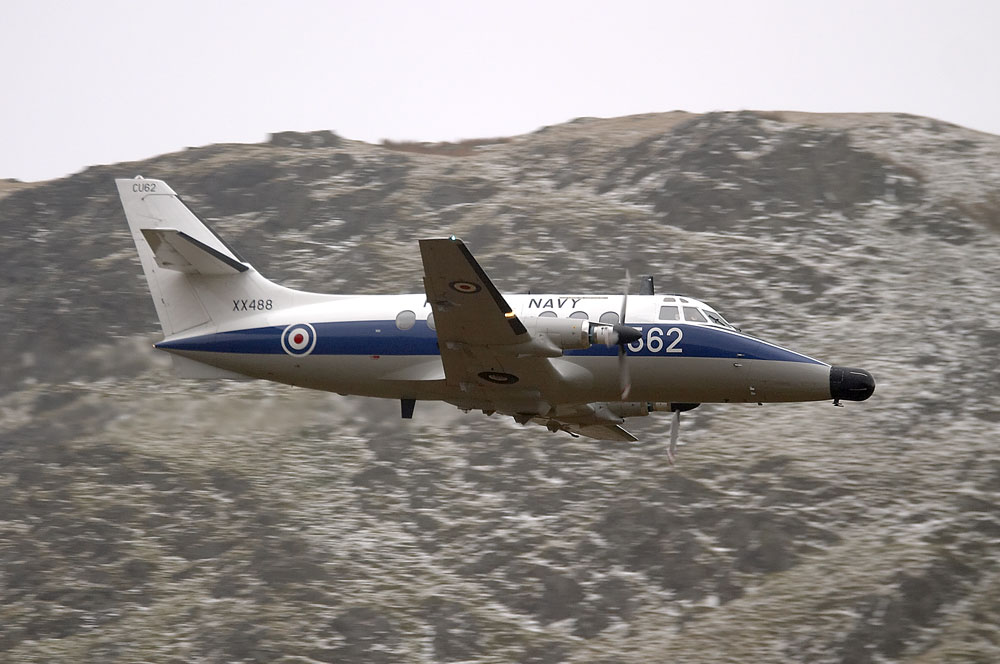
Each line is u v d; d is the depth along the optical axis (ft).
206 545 316.81
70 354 416.87
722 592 289.33
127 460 352.90
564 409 260.62
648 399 251.39
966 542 294.25
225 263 265.95
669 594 292.20
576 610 288.92
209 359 266.98
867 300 421.18
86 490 339.98
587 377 245.04
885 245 462.19
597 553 308.40
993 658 253.24
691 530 311.47
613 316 245.65
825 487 322.14
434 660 272.92
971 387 367.04
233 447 361.51
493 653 274.36
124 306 444.96
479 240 470.80
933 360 383.24
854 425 351.25
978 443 337.52
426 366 251.39
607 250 456.86
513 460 351.05
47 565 308.40
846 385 242.17
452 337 230.68
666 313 247.91
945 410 355.77
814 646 264.31
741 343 244.83
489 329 226.38
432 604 291.38
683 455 344.49
